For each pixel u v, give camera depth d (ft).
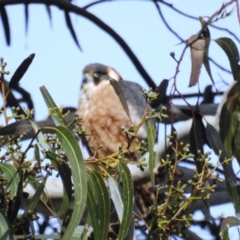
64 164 20.99
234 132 28.40
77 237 22.63
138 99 39.63
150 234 21.93
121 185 22.50
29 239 21.67
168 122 30.71
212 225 32.73
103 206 21.15
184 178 30.78
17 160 20.57
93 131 39.65
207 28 27.43
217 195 34.40
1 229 20.06
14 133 20.79
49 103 21.59
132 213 21.42
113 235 24.07
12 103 36.29
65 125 21.43
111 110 39.37
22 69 21.54
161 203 23.03
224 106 28.53
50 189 28.63
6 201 21.07
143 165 21.35
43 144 20.81
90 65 41.14
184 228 22.52
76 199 20.17
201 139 27.40
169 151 27.04
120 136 39.24
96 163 21.34
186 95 38.60
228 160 23.45
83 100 40.22
